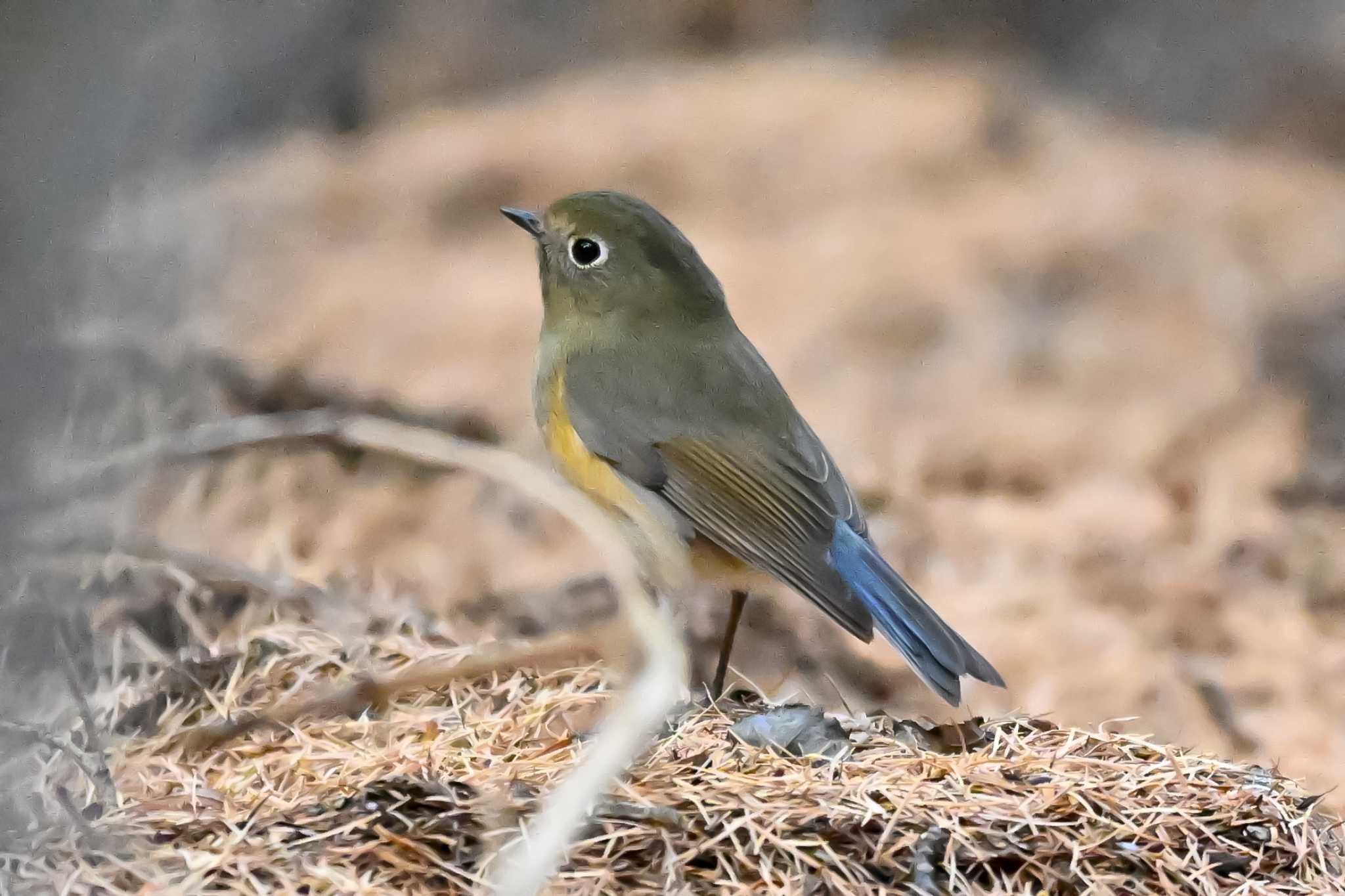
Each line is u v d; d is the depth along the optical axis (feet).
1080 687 33.76
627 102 68.13
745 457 30.42
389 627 29.37
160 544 29.45
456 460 22.39
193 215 48.62
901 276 55.67
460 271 55.06
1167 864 20.97
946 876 20.20
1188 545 40.45
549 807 18.97
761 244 59.41
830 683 32.73
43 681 25.38
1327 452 46.29
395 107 70.44
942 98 67.56
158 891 19.16
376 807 20.88
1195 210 61.16
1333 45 75.36
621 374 31.17
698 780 22.27
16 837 20.47
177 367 37.24
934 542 40.57
